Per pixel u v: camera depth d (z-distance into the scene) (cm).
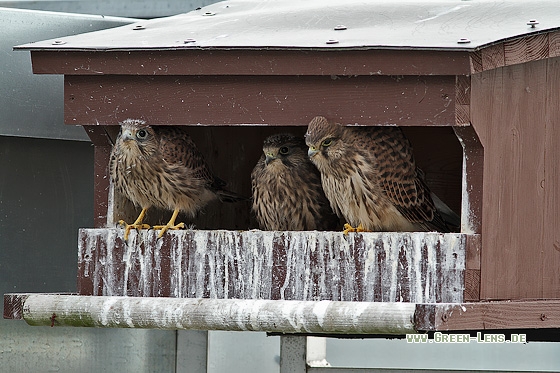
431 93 956
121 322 1003
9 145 1252
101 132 1098
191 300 992
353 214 1085
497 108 988
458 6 1095
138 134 1049
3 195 1245
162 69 1027
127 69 1037
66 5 1452
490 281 985
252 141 1309
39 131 1247
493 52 947
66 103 1063
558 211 1059
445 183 1270
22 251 1260
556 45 1018
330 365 1380
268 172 1168
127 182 1105
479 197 976
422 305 901
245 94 1017
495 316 953
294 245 1011
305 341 1328
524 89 1016
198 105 1030
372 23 1049
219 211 1258
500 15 1051
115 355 1334
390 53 958
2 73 1218
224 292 1030
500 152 991
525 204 1021
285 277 1012
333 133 1013
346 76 987
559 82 1055
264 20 1101
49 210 1280
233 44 1002
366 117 980
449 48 930
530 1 1108
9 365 1262
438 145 1269
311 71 985
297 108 1004
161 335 1358
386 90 973
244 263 1025
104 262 1061
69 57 1051
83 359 1314
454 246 964
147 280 1051
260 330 962
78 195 1305
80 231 1068
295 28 1057
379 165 1060
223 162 1259
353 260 993
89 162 1315
